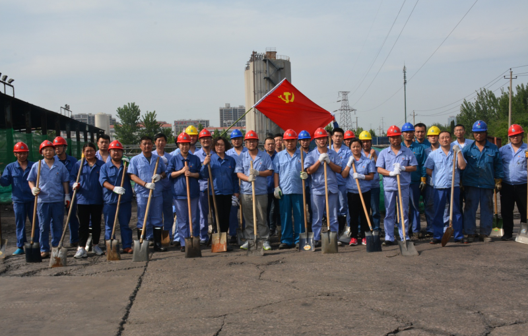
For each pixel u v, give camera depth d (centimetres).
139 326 365
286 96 1090
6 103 1416
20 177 713
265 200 733
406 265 558
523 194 720
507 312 378
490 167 712
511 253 617
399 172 680
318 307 400
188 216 724
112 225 710
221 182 759
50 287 495
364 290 450
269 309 398
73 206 778
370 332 339
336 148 805
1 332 356
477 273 510
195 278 520
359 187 697
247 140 734
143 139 725
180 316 386
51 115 1833
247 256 649
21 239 716
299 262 598
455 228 712
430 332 337
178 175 719
